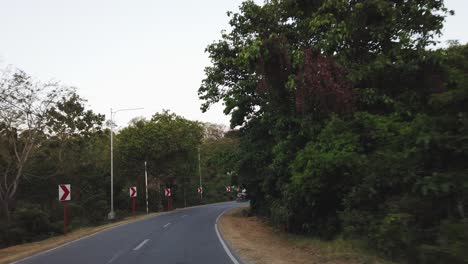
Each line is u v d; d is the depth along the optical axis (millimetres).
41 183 39406
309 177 13977
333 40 14539
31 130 32844
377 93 14453
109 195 47656
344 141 13078
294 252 13109
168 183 61250
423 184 8578
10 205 34375
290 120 16359
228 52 24938
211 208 53094
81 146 39281
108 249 14859
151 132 52094
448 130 8453
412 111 13984
